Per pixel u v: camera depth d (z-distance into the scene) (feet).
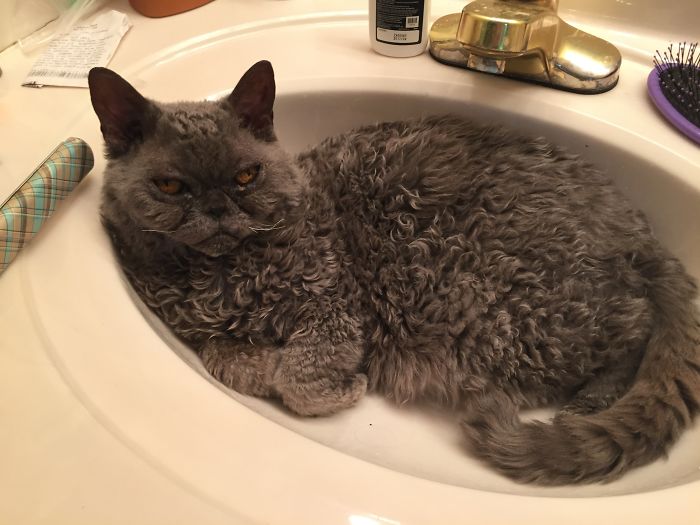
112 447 1.72
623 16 3.43
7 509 1.59
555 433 2.39
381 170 2.92
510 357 2.60
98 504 1.60
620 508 1.67
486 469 2.43
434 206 2.80
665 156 2.82
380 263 2.82
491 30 2.75
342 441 2.61
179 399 1.86
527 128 3.13
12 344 2.00
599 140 2.96
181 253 2.62
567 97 3.12
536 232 2.64
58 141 2.83
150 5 3.65
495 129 3.05
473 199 2.79
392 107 3.35
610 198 2.82
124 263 2.58
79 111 3.04
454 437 2.67
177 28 3.62
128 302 2.25
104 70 2.28
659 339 2.57
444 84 3.24
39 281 2.24
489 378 2.68
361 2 3.83
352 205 2.94
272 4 3.84
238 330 2.71
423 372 2.77
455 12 3.64
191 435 1.76
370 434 2.68
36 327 2.06
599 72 3.07
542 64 3.12
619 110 3.04
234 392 2.64
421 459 2.52
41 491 1.62
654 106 3.05
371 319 2.87
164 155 2.35
